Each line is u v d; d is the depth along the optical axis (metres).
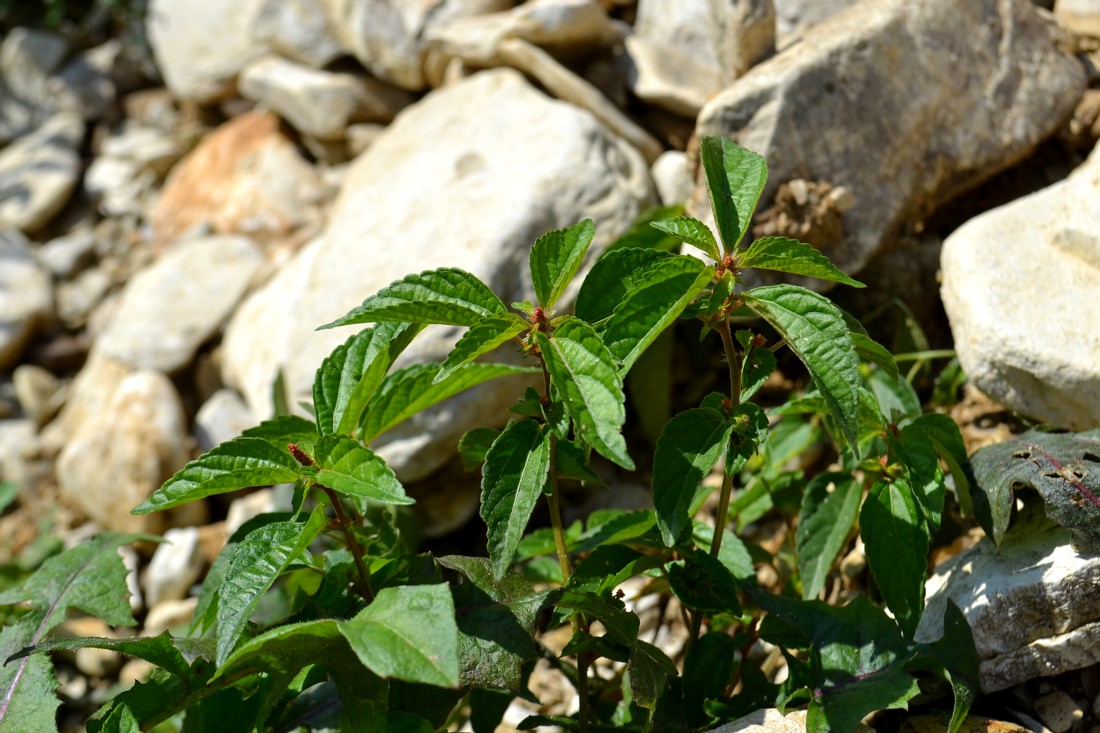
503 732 0.85
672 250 0.91
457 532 0.95
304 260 1.02
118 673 0.98
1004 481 0.74
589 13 0.99
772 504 0.85
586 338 0.68
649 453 0.95
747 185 0.71
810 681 0.73
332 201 1.16
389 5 1.12
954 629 0.73
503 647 0.70
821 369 0.68
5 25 1.57
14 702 0.73
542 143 0.95
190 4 1.32
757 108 0.87
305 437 0.75
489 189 0.94
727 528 0.88
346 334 0.93
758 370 0.71
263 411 0.97
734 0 0.91
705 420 0.71
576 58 1.02
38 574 0.78
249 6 1.27
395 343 0.72
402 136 1.03
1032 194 0.88
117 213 1.33
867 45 0.89
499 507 0.69
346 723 0.75
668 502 0.70
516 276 0.91
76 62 1.50
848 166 0.88
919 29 0.90
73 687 0.98
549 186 0.92
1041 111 0.91
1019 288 0.81
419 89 1.16
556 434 0.70
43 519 1.12
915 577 0.74
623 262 0.71
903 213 0.89
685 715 0.75
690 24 1.00
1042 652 0.73
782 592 0.83
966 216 0.93
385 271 0.93
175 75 1.33
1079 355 0.78
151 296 1.14
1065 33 0.93
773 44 0.92
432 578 0.73
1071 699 0.74
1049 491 0.73
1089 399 0.78
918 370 0.90
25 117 1.49
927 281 0.91
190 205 1.24
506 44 1.00
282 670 0.70
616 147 0.96
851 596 0.83
